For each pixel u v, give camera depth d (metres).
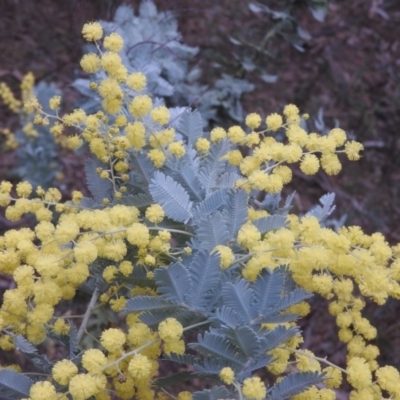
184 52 0.34
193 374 0.19
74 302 0.33
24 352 0.21
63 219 0.22
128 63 0.31
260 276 0.19
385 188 0.57
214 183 0.23
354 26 0.65
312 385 0.19
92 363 0.18
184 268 0.19
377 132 0.60
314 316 0.49
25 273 0.20
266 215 0.23
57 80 0.57
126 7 0.33
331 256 0.20
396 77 0.64
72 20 0.51
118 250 0.20
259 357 0.19
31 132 0.42
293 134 0.23
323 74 0.61
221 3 0.59
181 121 0.24
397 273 0.20
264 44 0.40
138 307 0.19
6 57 0.59
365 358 0.22
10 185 0.23
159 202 0.21
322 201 0.25
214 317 0.19
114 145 0.23
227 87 0.39
